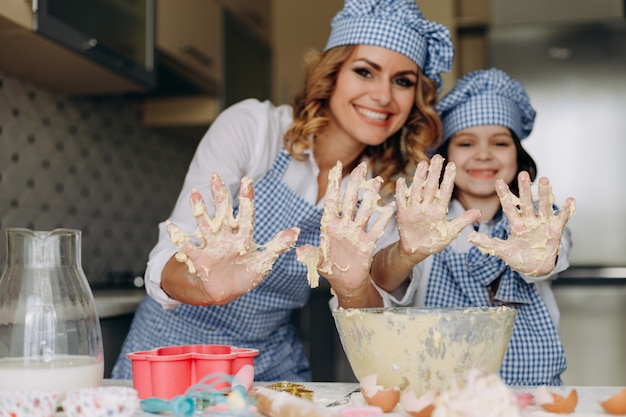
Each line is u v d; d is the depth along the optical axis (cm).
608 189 315
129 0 202
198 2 248
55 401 75
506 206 86
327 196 87
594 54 317
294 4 344
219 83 265
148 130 277
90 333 86
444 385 83
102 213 242
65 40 171
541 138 321
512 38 324
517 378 136
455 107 153
